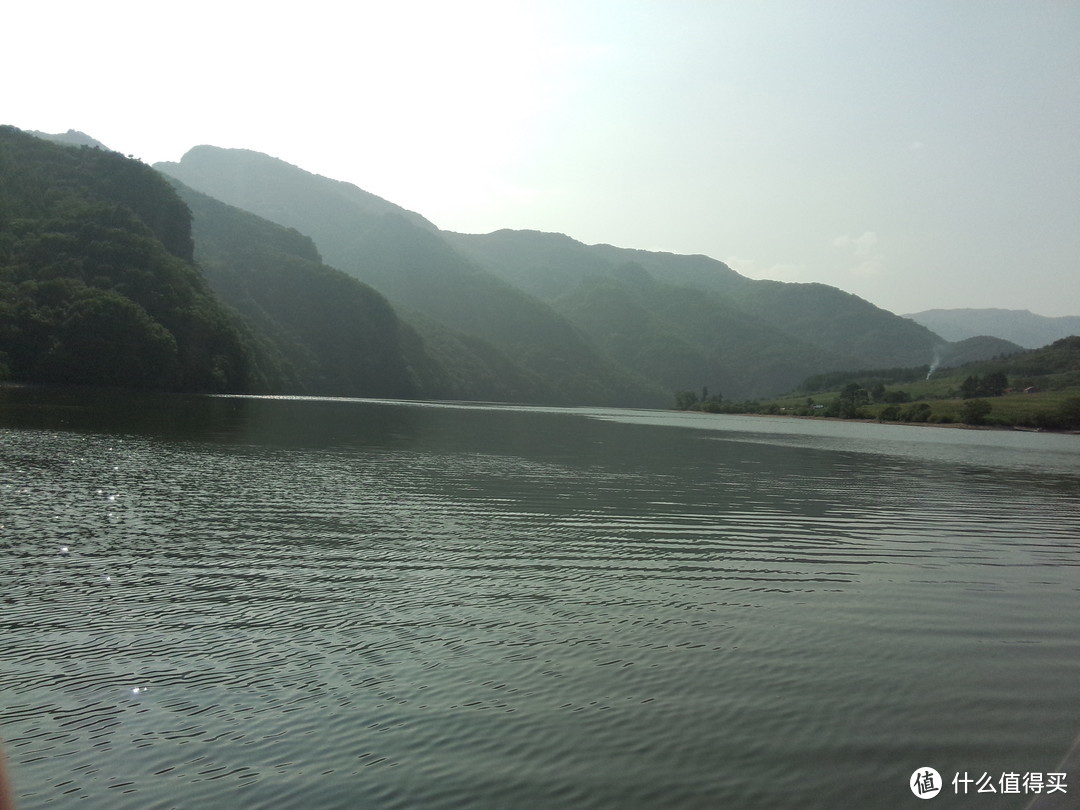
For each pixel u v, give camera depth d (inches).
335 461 1513.3
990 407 5610.2
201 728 370.3
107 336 4623.5
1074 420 5447.8
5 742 350.0
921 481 1630.2
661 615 572.4
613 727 386.9
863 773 353.1
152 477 1146.7
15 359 4293.8
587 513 1027.9
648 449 2308.1
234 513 904.3
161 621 514.0
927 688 448.8
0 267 4714.6
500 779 336.2
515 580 660.7
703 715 403.9
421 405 6112.2
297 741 362.0
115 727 368.2
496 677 442.3
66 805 305.4
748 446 2672.2
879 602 631.2
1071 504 1326.3
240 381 5954.7
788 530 959.0
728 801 327.0
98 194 6284.5
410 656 469.7
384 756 351.9
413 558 722.8
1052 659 504.1
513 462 1683.1
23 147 6289.4
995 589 688.4
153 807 306.8
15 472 1110.4
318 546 754.2
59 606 534.3
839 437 3703.3
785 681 452.1
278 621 524.1
